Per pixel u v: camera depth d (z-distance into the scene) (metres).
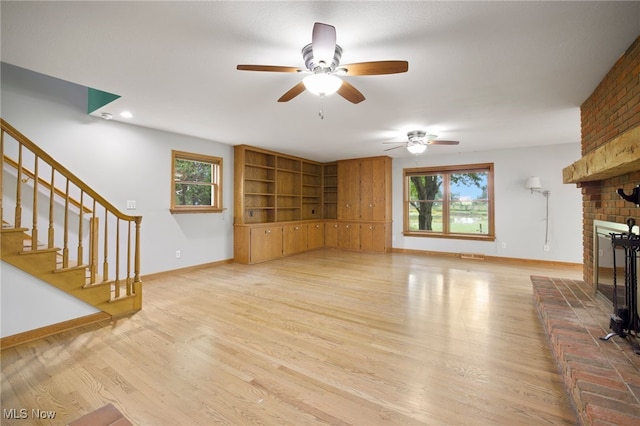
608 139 2.59
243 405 1.73
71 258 3.71
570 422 1.57
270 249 6.21
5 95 3.30
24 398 1.78
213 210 5.38
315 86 2.15
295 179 7.49
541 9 1.75
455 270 5.21
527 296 3.73
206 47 2.20
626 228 2.21
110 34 2.02
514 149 5.92
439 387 1.89
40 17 1.83
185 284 4.30
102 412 1.30
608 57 2.31
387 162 7.12
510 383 1.92
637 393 1.45
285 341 2.52
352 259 6.29
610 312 2.46
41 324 2.58
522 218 5.85
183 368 2.10
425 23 1.89
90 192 2.90
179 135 4.92
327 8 1.75
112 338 2.56
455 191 6.67
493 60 2.36
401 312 3.19
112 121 4.12
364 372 2.06
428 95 3.09
